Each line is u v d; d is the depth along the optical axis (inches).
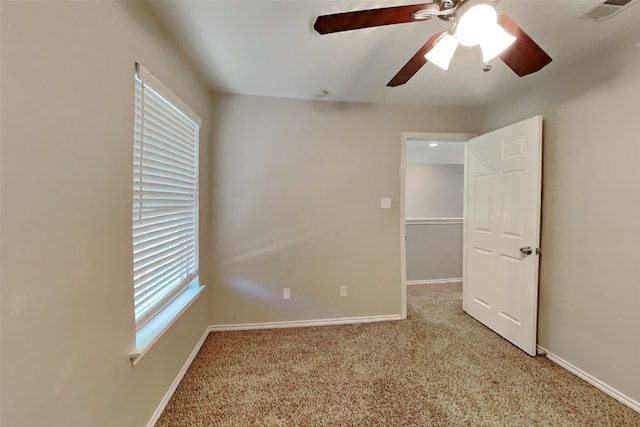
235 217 101.5
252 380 72.9
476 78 85.6
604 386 68.1
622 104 64.2
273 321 105.0
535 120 82.9
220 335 98.1
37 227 30.5
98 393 40.6
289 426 58.2
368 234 109.6
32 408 30.0
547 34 62.3
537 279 84.0
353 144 107.7
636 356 62.0
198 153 85.4
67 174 34.6
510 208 92.4
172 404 63.9
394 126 109.9
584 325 72.7
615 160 65.6
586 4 52.3
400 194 111.0
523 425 58.5
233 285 102.4
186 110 72.7
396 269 111.7
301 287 106.2
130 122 48.1
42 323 31.3
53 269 32.7
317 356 84.6
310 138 105.0
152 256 59.4
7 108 27.0
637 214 61.7
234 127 100.3
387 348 89.4
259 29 60.9
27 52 29.0
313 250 106.5
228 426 58.1
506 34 41.5
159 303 61.7
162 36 59.6
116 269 44.9
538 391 68.7
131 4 48.0
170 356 65.8
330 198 106.8
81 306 37.3
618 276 65.3
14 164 27.8
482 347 89.7
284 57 73.1
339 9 54.4
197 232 86.3
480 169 106.7
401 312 112.2
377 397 66.7
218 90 96.7
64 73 33.8
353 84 90.6
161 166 62.5
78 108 36.2
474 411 62.2
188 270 80.7
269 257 103.9
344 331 101.6
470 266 114.2
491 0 40.9
